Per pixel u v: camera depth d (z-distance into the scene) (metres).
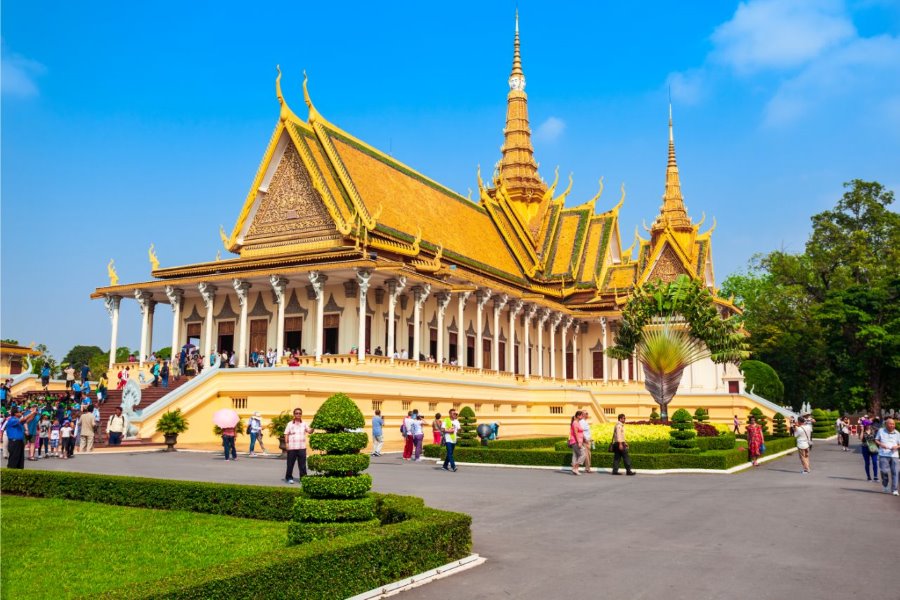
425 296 42.91
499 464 28.06
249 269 43.28
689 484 22.42
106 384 39.19
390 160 53.53
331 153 45.25
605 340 64.50
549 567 11.51
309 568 9.29
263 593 8.72
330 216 44.31
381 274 39.84
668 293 40.19
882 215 80.50
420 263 45.44
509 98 73.62
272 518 15.30
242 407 33.59
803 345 78.88
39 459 25.75
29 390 42.78
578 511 16.75
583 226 68.19
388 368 38.69
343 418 12.18
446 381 41.66
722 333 39.44
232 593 8.36
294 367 32.16
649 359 39.88
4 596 9.96
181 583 8.03
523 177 70.50
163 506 16.61
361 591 9.91
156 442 30.67
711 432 37.44
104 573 11.13
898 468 20.42
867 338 63.81
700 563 11.71
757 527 14.80
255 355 41.66
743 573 11.07
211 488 16.11
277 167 46.81
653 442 29.97
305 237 44.97
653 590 10.17
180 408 32.31
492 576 11.00
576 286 65.31
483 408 45.75
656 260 68.12
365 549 10.03
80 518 15.35
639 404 58.06
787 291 79.12
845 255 79.50
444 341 49.84
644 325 40.44
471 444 30.81
